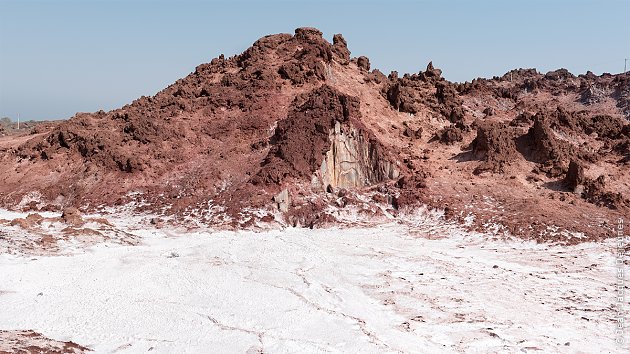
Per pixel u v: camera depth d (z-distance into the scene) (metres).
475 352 22.58
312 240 40.59
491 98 82.62
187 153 55.44
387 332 24.31
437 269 34.16
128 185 51.88
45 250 33.41
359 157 52.59
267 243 38.34
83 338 22.61
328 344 22.70
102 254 33.97
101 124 61.75
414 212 47.56
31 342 20.92
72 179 53.75
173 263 32.34
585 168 53.41
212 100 61.81
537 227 42.34
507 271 34.12
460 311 27.14
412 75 77.06
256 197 47.34
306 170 50.22
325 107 53.44
